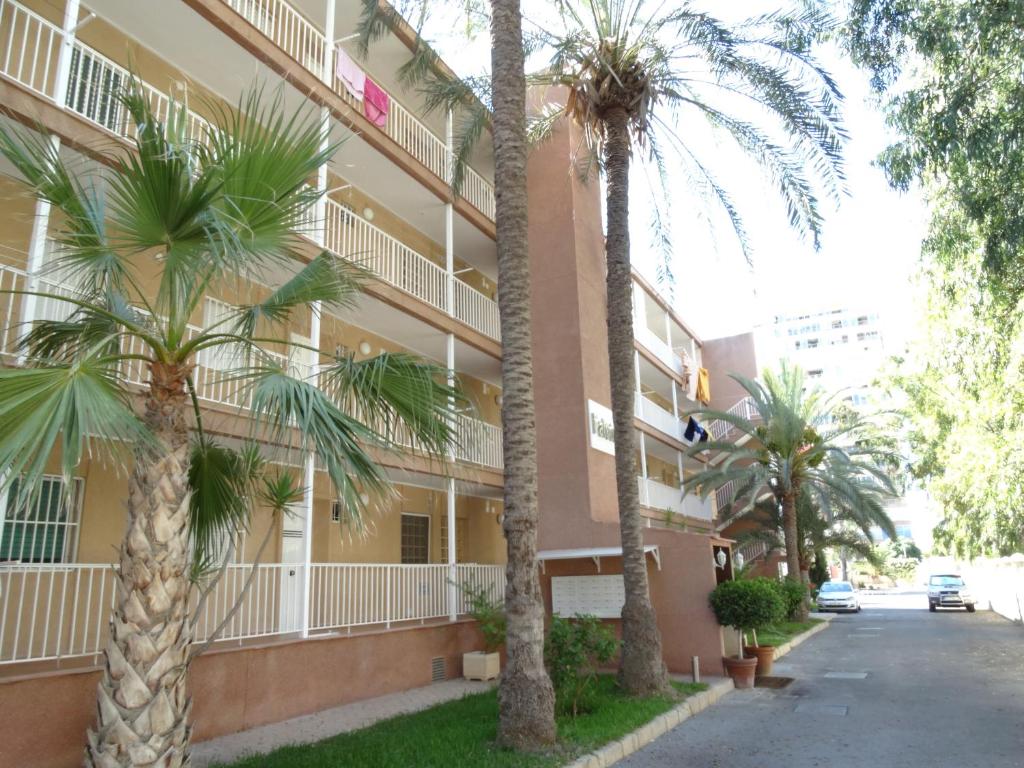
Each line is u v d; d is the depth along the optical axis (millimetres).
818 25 11789
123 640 4422
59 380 4098
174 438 4785
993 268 11281
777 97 12453
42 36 9836
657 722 9211
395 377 5910
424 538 16594
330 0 13047
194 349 5004
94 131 8328
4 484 3652
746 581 13516
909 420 25859
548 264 18406
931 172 11781
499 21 9695
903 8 10586
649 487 23578
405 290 13906
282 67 11781
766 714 10469
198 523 6570
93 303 5816
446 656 13164
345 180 15023
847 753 8164
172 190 4625
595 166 17594
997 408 15266
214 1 10703
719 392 36219
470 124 15891
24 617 8406
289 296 6066
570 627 9938
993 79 10797
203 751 7871
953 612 33969
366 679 11133
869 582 74812
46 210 7816
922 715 10172
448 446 6973
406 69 14523
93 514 9453
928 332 18156
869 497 26719
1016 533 21281
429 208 16500
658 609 13812
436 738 8039
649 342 27109
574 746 7703
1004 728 9203
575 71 13500
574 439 16953
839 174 12477
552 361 17703
